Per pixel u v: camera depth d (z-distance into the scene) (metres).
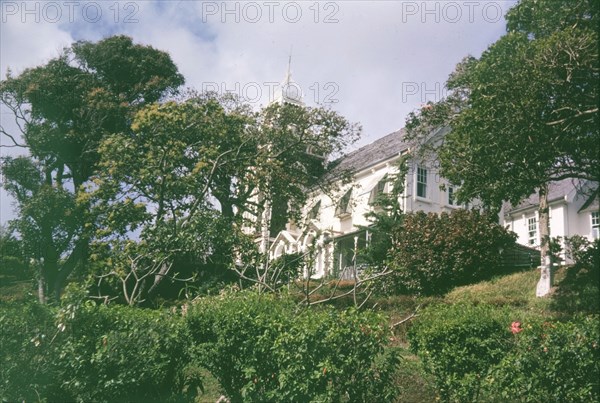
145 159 26.44
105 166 28.17
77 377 8.73
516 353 8.92
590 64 16.97
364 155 42.12
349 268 30.09
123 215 25.23
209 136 30.62
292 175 35.16
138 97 41.84
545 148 17.78
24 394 8.66
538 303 21.41
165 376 9.30
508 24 19.73
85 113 38.50
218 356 8.99
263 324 8.73
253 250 18.66
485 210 27.48
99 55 41.00
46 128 38.47
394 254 25.67
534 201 39.53
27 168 38.88
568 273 23.34
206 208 24.00
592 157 19.47
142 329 9.25
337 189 37.44
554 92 17.62
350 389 8.04
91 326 9.34
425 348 9.99
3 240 35.00
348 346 8.13
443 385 9.59
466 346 9.51
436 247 26.08
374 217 32.94
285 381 8.05
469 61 23.98
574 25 17.47
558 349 8.27
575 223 37.25
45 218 34.09
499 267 26.38
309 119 35.53
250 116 35.19
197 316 9.47
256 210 36.03
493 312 10.02
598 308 19.50
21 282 35.78
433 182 35.84
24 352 8.75
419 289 25.44
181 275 26.22
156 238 18.38
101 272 21.31
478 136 18.19
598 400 7.97
